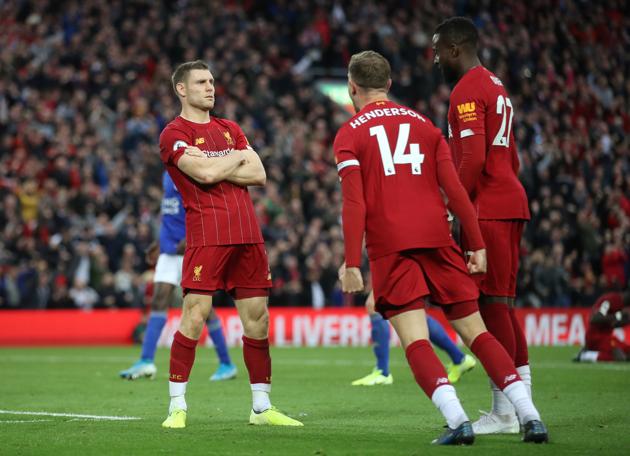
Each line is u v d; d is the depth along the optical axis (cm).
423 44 6638
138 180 4966
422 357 1316
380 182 1356
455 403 1299
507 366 1332
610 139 6284
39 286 4459
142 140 5278
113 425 1606
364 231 1366
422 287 1337
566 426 1570
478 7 6900
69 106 5431
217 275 1592
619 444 1341
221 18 6138
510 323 1494
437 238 1339
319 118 5956
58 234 4688
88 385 2428
